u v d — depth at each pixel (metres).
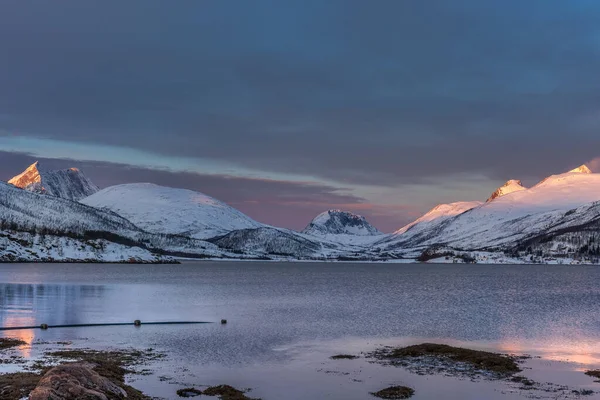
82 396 31.61
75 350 51.19
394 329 68.62
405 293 137.25
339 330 67.25
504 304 105.19
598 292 141.12
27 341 56.62
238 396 36.62
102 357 47.75
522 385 39.94
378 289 154.50
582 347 55.91
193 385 39.41
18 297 107.88
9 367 41.94
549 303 107.38
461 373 43.56
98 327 67.69
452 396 37.28
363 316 82.88
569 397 36.97
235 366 45.78
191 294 127.25
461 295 130.00
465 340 60.25
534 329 69.12
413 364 46.81
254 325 71.19
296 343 57.44
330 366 46.16
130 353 50.19
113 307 92.44
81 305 94.56
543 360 48.88
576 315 85.38
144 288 146.50
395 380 41.47
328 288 157.75
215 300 111.19
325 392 38.25
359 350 53.62
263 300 112.31
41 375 37.81
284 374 43.25
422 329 68.81
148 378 41.09
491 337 62.56
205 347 54.31
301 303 105.75
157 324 71.12
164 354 50.31
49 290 128.12
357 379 41.75
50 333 62.44
